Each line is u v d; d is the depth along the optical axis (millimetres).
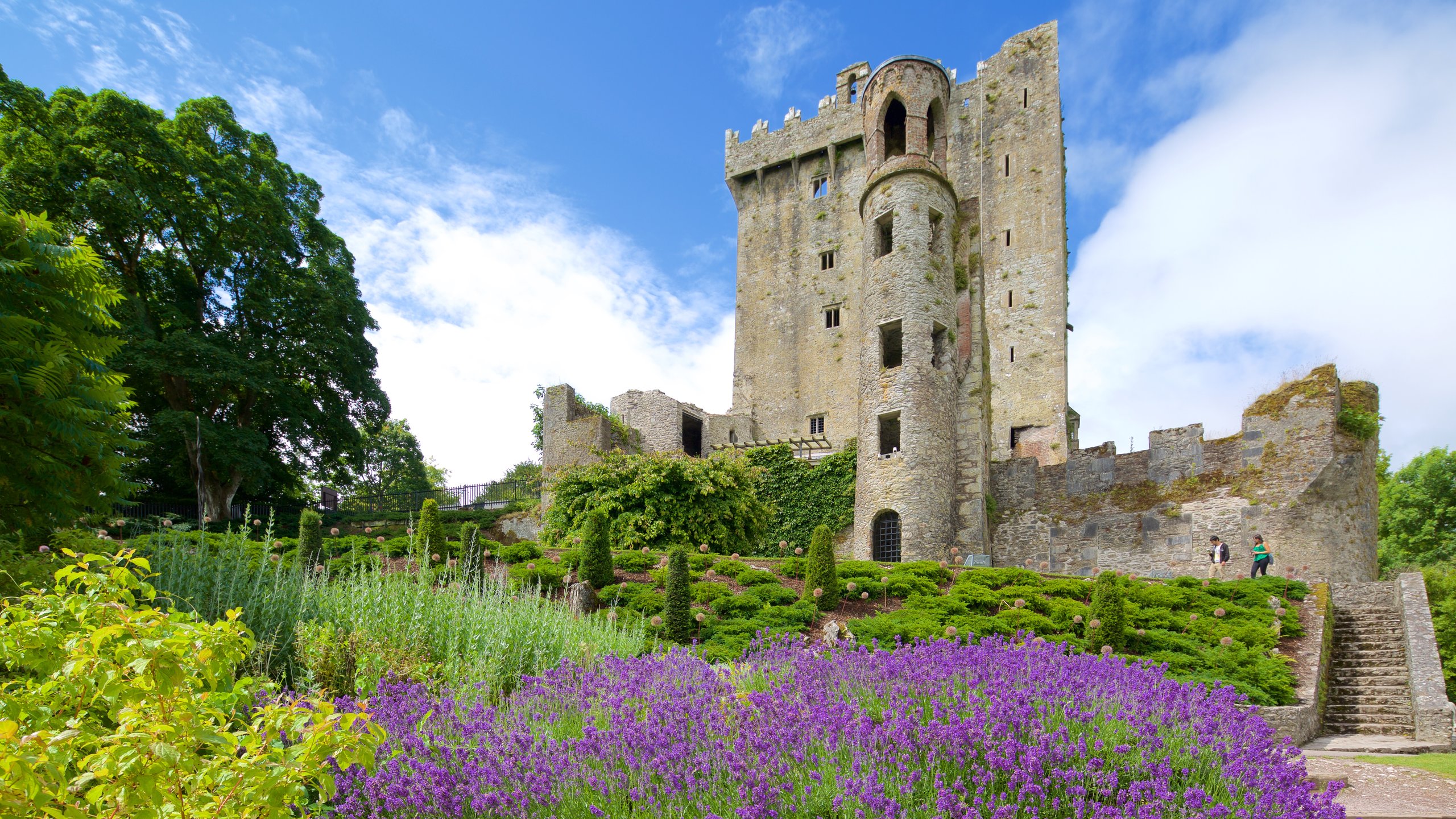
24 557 7293
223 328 29516
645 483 21609
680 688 6105
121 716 2908
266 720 3303
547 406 34562
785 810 3809
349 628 8039
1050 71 37000
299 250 32250
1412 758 9398
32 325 7344
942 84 28156
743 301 43062
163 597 4121
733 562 16750
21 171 23859
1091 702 5156
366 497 39625
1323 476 20453
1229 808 3992
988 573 16344
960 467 24938
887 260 25766
